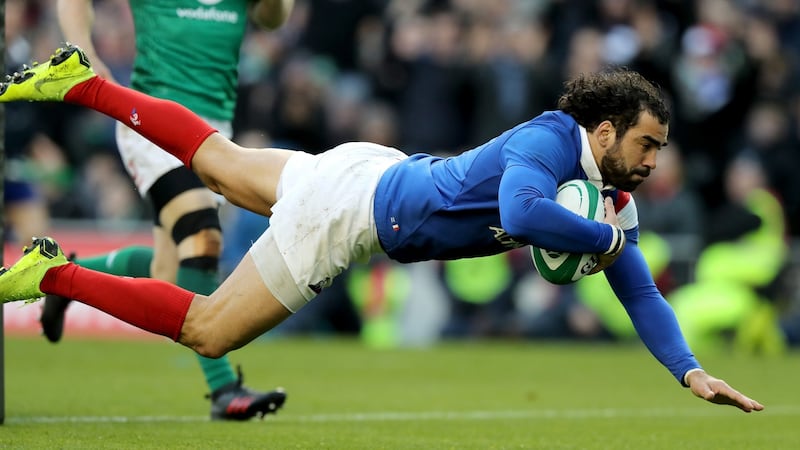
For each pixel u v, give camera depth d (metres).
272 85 51.16
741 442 21.75
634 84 17.25
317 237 17.62
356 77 55.91
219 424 22.03
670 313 18.23
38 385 27.97
